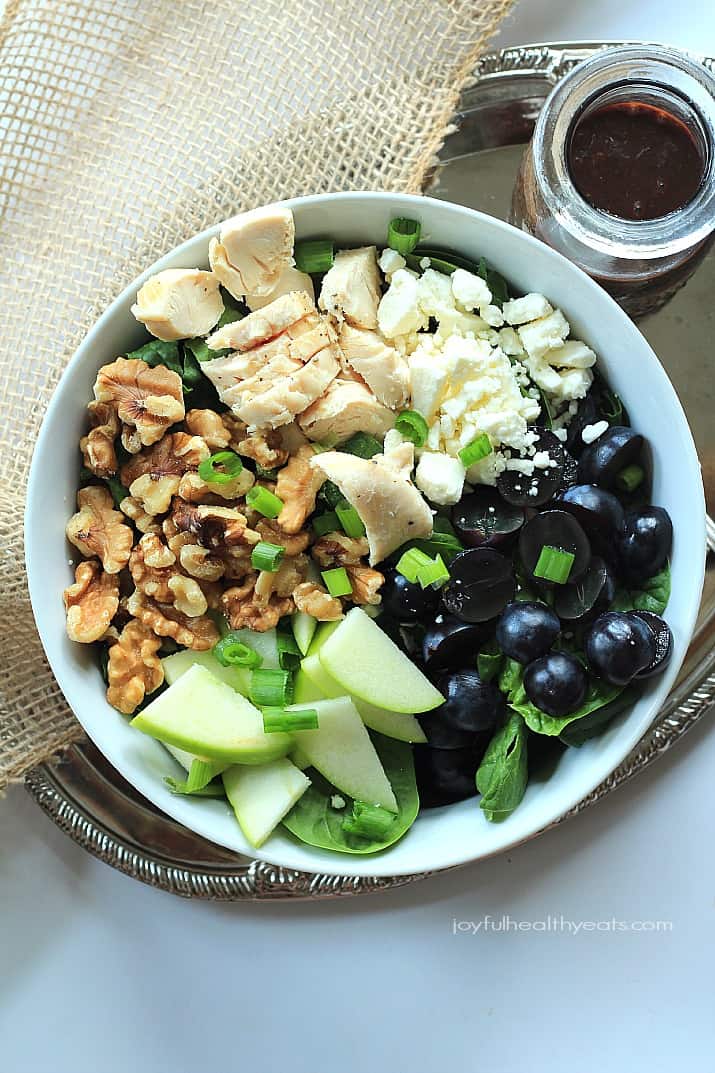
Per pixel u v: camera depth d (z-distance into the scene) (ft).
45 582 1.55
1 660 1.76
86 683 1.57
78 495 1.60
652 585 1.57
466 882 1.79
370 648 1.55
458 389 1.58
